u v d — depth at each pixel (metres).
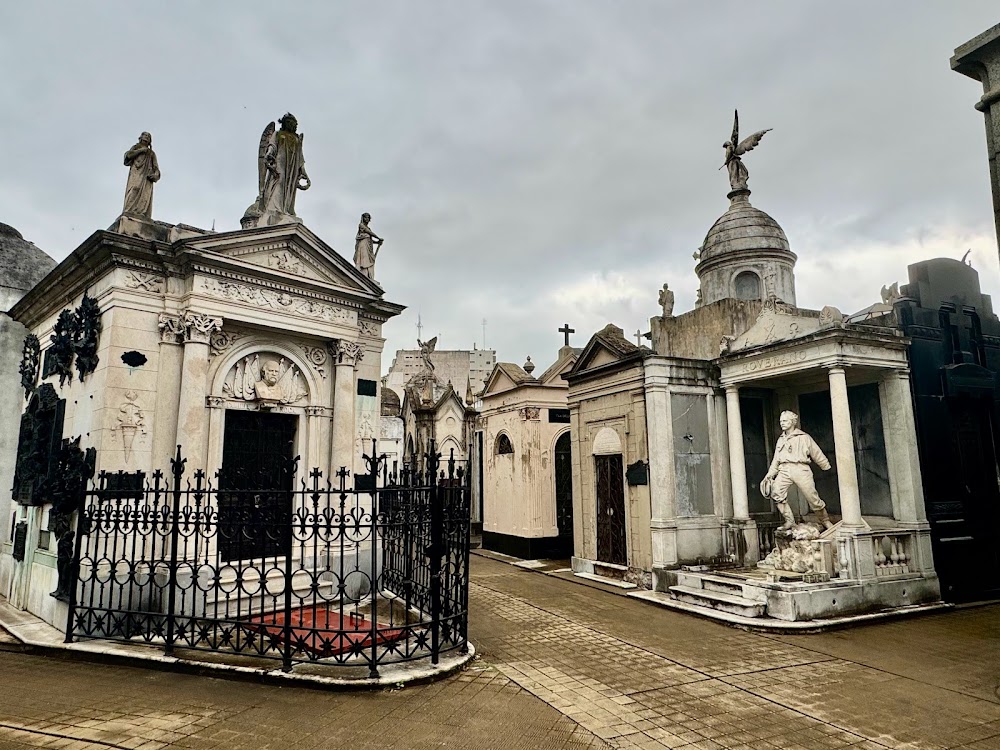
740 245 17.20
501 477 20.36
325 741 5.08
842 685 6.92
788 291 17.06
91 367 9.43
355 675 6.54
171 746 4.91
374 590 6.61
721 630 9.48
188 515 7.66
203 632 7.15
